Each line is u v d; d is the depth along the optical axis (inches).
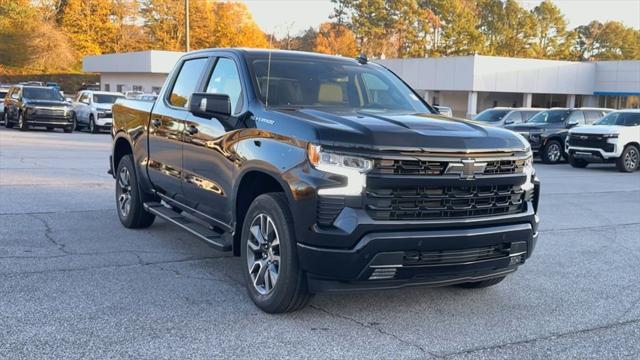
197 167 236.1
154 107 281.6
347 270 173.8
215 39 3408.0
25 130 1067.9
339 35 3193.9
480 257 187.8
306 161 178.4
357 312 201.5
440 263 180.7
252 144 200.4
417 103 247.3
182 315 192.7
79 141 869.8
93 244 277.9
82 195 398.0
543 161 868.6
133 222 305.3
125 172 313.7
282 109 207.2
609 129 743.1
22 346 165.5
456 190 183.0
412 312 204.2
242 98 219.3
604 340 185.6
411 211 177.3
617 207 445.4
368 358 166.1
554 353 174.7
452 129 190.9
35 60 3120.1
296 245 183.3
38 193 399.5
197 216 245.9
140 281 226.1
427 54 3698.3
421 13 3676.2
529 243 198.8
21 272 231.1
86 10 3383.4
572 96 2047.2
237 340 174.7
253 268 201.5
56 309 193.9
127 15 3454.7
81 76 3041.3
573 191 530.6
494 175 187.8
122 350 165.3
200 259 259.4
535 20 4143.7
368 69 255.6
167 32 3432.6
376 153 173.0
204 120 232.2
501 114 971.3
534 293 230.8
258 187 212.1
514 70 1911.9
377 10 3663.9
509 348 177.2
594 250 303.4
